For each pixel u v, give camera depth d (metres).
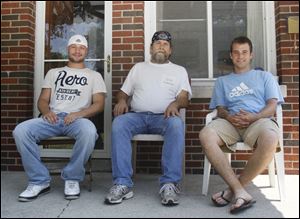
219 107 2.95
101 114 3.88
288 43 3.59
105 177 3.49
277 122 2.74
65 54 4.05
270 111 2.71
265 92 2.84
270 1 3.76
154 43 3.20
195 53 3.87
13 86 3.84
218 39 3.86
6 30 3.88
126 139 2.74
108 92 3.88
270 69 3.72
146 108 3.06
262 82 2.87
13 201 2.66
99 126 3.88
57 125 2.86
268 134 2.47
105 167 3.81
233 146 2.70
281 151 2.66
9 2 3.89
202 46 3.87
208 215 2.32
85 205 2.55
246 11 3.85
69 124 2.84
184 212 2.39
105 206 2.53
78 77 3.11
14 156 3.82
